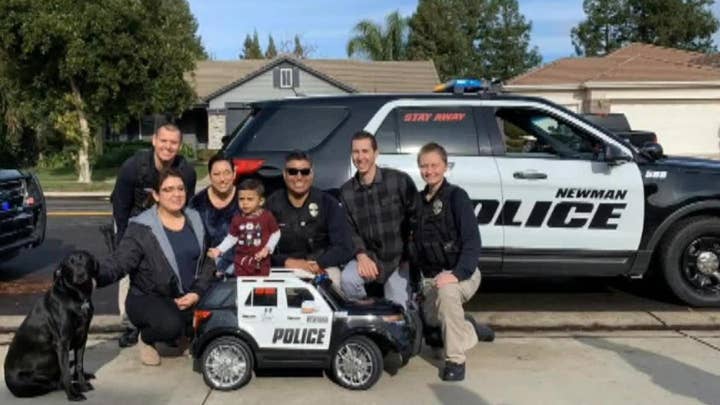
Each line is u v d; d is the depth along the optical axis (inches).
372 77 1617.9
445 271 203.3
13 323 246.1
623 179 259.0
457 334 194.7
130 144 1450.5
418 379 197.3
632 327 243.9
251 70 1606.8
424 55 2271.2
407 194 218.5
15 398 184.7
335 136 259.8
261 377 200.2
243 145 260.5
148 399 184.4
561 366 205.6
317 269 215.0
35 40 867.4
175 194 203.2
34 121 1004.6
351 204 219.5
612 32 2363.4
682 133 1192.8
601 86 1188.5
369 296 228.2
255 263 204.1
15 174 317.1
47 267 357.1
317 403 181.2
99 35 884.6
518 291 301.9
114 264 195.3
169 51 948.0
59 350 179.6
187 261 209.0
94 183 931.3
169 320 200.7
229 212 226.1
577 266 262.7
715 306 267.6
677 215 260.8
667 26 2241.6
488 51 2519.7
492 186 257.0
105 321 248.2
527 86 1241.4
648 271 276.5
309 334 190.2
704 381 193.3
